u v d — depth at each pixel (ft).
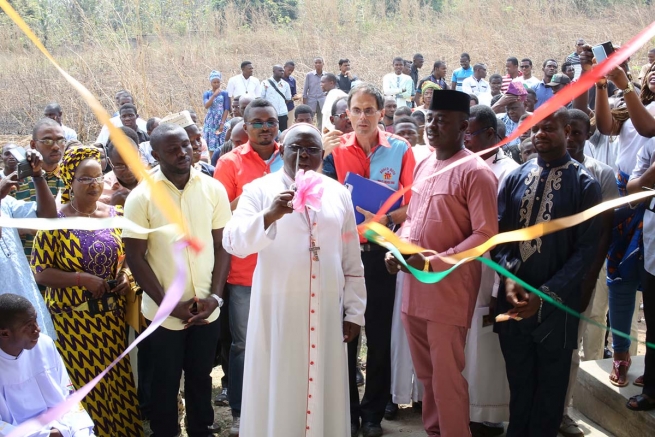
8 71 47.75
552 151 10.28
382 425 13.20
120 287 11.72
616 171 14.01
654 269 10.87
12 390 9.10
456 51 60.95
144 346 13.33
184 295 11.25
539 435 10.75
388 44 65.36
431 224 10.64
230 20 65.98
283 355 9.91
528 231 7.63
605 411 12.48
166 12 59.93
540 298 10.08
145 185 11.16
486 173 10.30
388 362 12.59
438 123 10.62
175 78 51.90
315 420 9.91
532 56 57.00
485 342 11.89
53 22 50.85
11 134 43.09
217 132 40.22
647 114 10.56
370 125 12.70
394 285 12.46
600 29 60.03
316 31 66.33
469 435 10.96
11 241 10.62
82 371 11.61
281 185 10.31
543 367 10.56
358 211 12.09
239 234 9.62
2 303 9.00
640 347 16.40
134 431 12.18
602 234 11.12
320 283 9.99
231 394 13.00
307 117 19.62
